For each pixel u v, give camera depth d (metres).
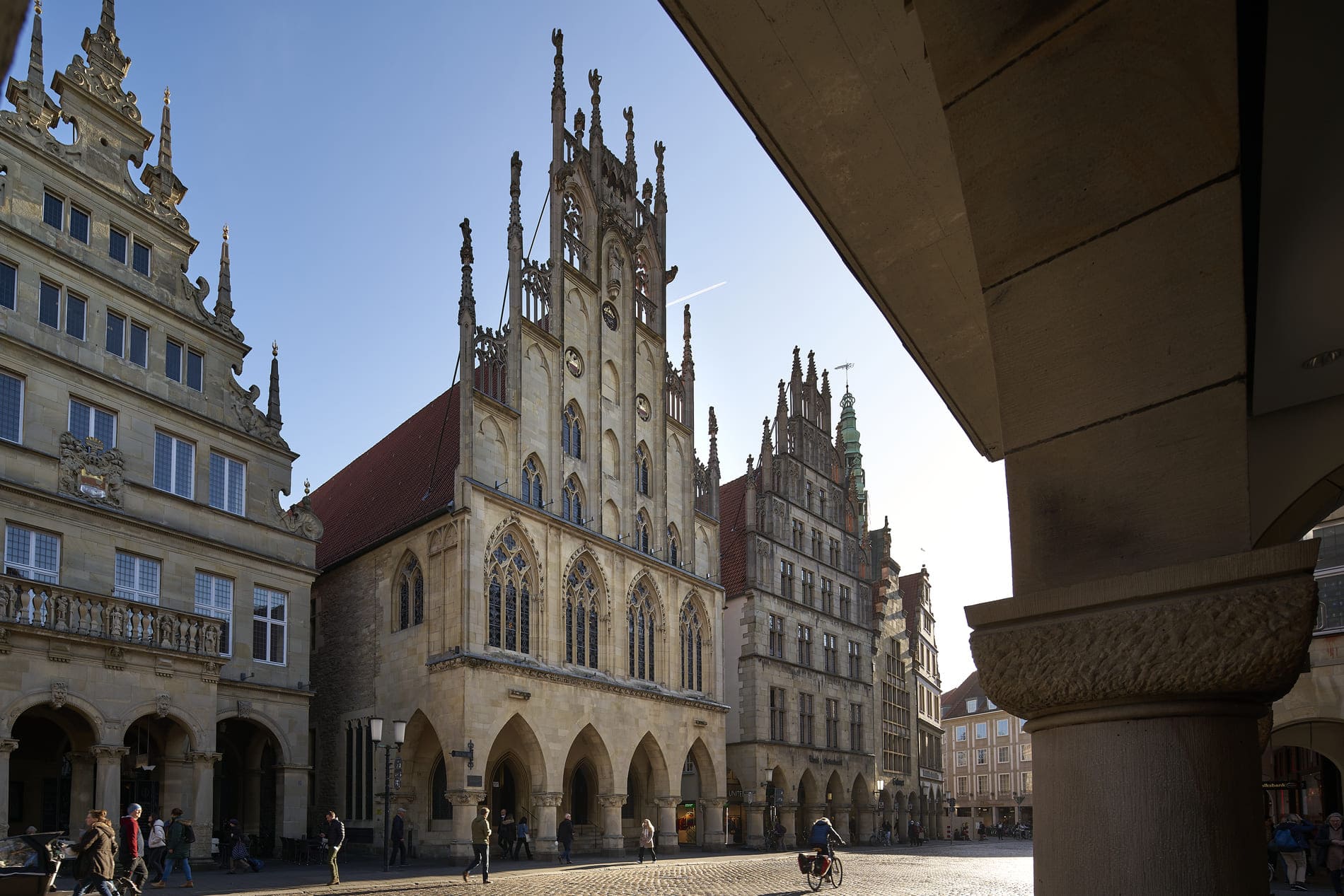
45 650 26.28
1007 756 122.12
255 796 37.16
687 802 51.94
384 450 54.16
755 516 56.91
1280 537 8.29
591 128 48.31
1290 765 34.81
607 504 45.62
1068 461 4.68
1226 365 4.37
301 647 36.41
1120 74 4.48
